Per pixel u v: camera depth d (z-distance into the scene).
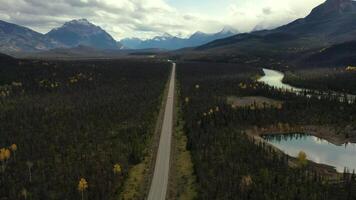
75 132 180.62
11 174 133.25
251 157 147.62
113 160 144.88
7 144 163.50
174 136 185.38
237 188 117.12
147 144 170.62
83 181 117.38
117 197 118.25
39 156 150.88
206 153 151.88
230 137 175.88
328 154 171.62
